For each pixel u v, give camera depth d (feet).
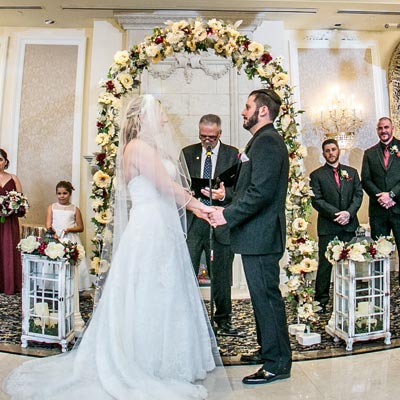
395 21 17.02
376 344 9.46
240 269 15.62
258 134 7.59
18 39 17.54
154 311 6.87
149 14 15.88
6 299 13.70
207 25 10.37
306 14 16.30
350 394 7.02
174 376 6.81
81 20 16.87
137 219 7.22
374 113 17.85
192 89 16.15
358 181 13.14
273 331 7.52
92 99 16.63
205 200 9.72
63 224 14.93
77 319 9.85
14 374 7.36
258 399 6.82
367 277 9.32
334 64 17.84
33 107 17.43
